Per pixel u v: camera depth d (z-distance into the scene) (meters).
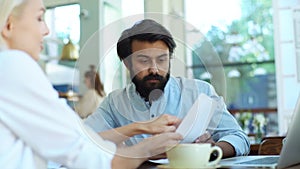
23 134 0.71
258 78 5.98
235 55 6.16
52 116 0.72
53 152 0.73
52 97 0.72
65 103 0.77
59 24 3.84
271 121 5.64
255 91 5.90
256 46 6.09
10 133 0.71
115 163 0.79
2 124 0.70
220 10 5.90
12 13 0.77
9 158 0.70
